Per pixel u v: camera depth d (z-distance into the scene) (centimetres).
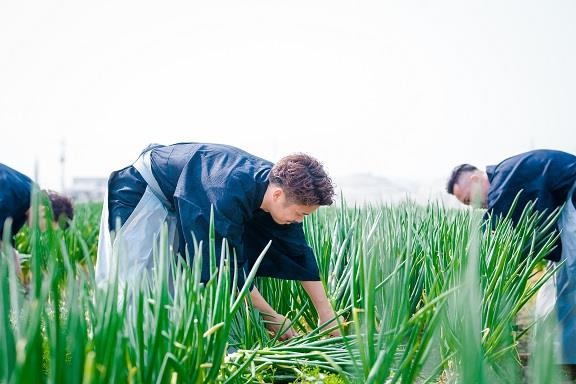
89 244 595
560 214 337
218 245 253
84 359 136
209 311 183
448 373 217
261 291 324
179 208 261
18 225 355
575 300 315
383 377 161
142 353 156
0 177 343
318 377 215
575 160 346
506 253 255
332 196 253
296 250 290
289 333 282
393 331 171
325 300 293
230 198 251
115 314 144
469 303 154
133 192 289
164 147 295
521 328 327
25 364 126
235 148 284
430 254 278
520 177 345
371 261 167
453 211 397
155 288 172
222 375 198
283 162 252
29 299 141
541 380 153
